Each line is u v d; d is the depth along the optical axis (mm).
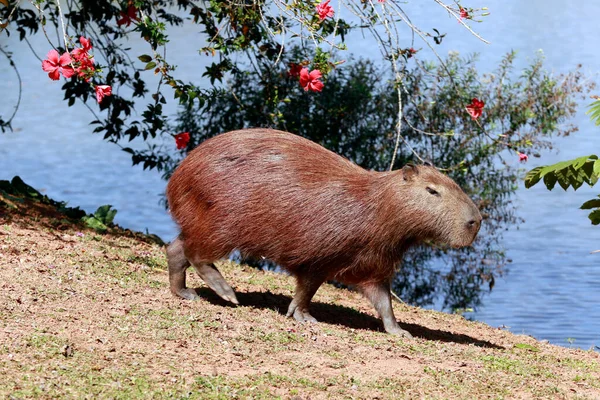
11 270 8609
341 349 7617
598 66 32031
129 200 27172
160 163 12492
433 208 8008
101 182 29391
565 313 15922
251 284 10289
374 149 15156
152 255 10758
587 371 8117
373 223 8148
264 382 6395
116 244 11000
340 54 19156
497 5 66812
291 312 8633
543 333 14445
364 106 15109
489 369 7562
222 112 14656
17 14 12484
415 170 8117
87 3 12352
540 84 15984
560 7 66375
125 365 6398
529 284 18266
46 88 44781
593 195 28359
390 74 15992
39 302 7695
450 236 8031
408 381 6828
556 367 8133
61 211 12438
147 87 37250
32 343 6559
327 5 9367
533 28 51031
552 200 27578
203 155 8414
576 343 13562
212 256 8422
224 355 7008
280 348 7387
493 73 17219
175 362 6641
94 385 5910
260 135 8469
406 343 8180
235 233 8273
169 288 9039
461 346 8469
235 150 8344
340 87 14805
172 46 48906
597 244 22047
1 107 40156
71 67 8711
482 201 15672
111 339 6977
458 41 38438
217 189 8273
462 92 15250
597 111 7531
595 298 17031
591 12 62719
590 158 7566
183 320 7805
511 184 16312
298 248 8227
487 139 15695
